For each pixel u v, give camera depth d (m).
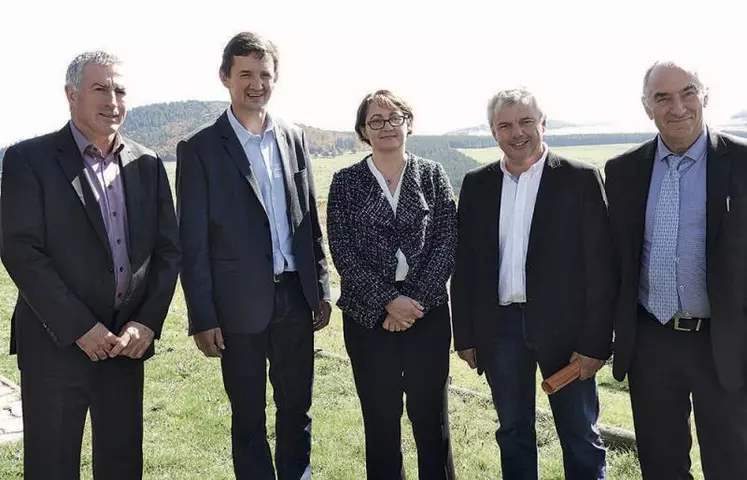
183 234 3.59
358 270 3.66
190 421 5.54
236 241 3.63
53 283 3.11
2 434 5.14
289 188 3.79
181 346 7.88
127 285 3.38
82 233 3.21
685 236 3.20
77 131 3.27
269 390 6.25
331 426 5.43
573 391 3.64
